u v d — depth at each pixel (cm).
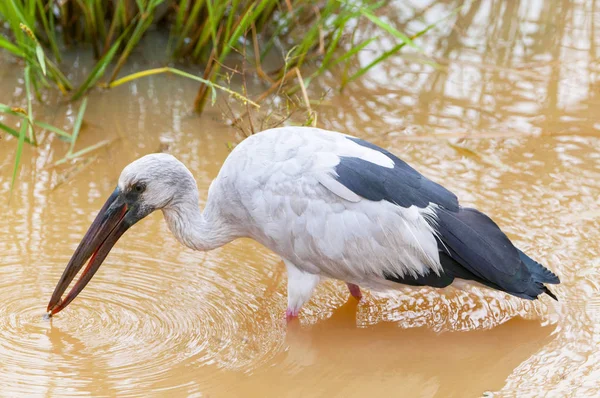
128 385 897
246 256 1154
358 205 998
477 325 1035
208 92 1434
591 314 1034
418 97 1535
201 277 1098
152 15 1532
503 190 1277
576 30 1781
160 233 1190
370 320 1048
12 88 1491
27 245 1128
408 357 985
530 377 938
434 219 995
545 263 1115
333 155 1012
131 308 1030
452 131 1432
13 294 1041
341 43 1673
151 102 1487
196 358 948
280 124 1386
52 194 1244
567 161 1354
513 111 1496
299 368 956
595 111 1496
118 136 1392
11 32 1585
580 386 912
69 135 1320
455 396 917
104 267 1105
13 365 921
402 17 1792
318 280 1048
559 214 1223
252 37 1625
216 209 1059
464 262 986
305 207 999
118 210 1035
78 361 933
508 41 1734
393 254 1002
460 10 1827
